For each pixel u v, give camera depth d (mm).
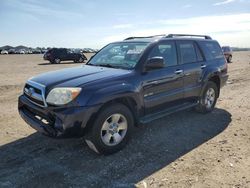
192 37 6332
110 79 4277
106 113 4109
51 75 4598
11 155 4328
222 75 6859
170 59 5406
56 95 3906
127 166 3971
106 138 4219
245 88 10453
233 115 6562
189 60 5891
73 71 4777
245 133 5332
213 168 3912
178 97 5531
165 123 5883
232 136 5168
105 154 4281
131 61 4879
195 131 5426
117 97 4184
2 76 15086
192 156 4297
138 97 4566
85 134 4117
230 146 4695
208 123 5922
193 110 6746
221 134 5270
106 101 4051
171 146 4684
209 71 6270
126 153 4398
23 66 23500
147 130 5445
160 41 5266
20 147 4637
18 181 3570
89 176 3697
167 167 3939
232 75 14906
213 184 3492
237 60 30672
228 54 26266
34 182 3551
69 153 4391
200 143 4824
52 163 4059
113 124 4289
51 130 3930
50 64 26578
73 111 3799
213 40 6949
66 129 3793
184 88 5656
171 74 5258
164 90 5152
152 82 4840
